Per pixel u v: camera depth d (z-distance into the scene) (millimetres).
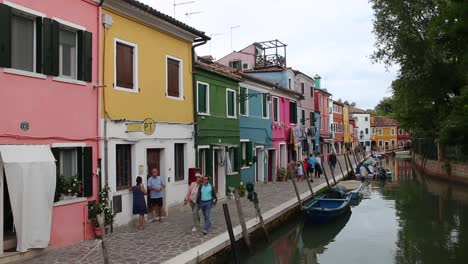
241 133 20984
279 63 32031
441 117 31609
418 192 25844
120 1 11125
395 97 36281
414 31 28828
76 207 9812
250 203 16297
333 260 11742
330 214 15055
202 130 15820
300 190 20453
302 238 14398
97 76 10594
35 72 8945
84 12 10242
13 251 8320
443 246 12914
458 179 28609
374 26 30406
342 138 58500
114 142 11070
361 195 24812
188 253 8930
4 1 8242
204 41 15109
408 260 11539
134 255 8805
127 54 11844
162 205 12656
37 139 8891
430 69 28859
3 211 8516
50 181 8781
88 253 8836
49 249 9039
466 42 21016
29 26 8992
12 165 8219
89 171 10172
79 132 9984
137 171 11961
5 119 8258
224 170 17625
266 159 24406
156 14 12391
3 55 8172
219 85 17562
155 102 12875
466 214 18203
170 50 13758
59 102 9445
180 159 14398
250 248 11164
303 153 32719
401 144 90312
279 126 26828
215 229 11461
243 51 32688
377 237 14312
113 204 11008
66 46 9938
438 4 25891
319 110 40906
